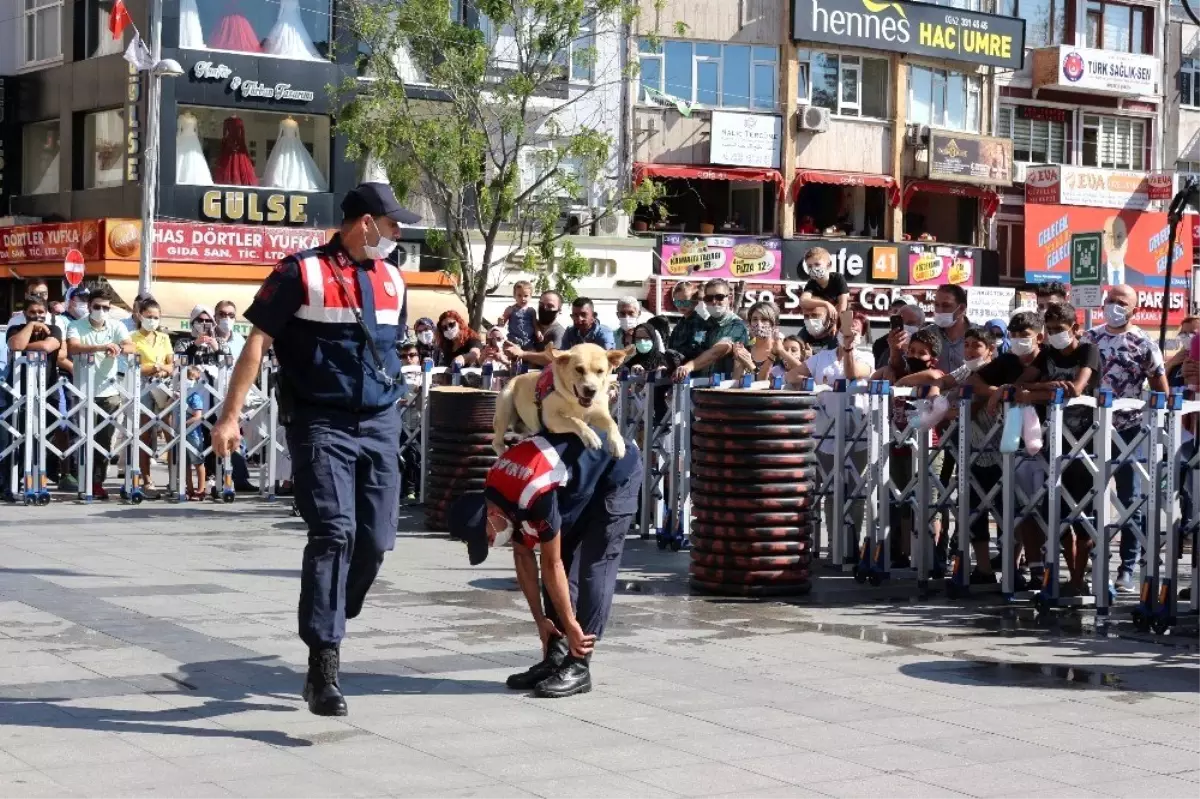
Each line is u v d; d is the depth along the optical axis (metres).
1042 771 6.05
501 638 8.62
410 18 28.89
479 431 13.40
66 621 8.93
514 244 32.50
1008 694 7.45
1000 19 40.06
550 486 7.15
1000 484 10.43
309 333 6.64
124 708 6.80
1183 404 9.50
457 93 29.38
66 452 15.91
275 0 31.53
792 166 37.16
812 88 37.72
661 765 6.04
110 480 18.73
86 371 15.98
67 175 32.38
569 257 30.09
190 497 16.47
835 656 8.37
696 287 13.25
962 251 39.91
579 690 7.28
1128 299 10.97
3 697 6.97
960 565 10.59
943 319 11.34
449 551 12.37
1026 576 11.12
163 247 30.05
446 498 13.49
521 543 7.39
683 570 11.66
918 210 40.28
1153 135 44.22
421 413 15.63
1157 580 9.40
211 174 31.08
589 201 34.12
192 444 16.31
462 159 28.81
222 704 6.91
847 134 38.09
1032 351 10.23
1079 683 7.74
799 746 6.36
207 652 8.05
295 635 8.56
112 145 31.62
